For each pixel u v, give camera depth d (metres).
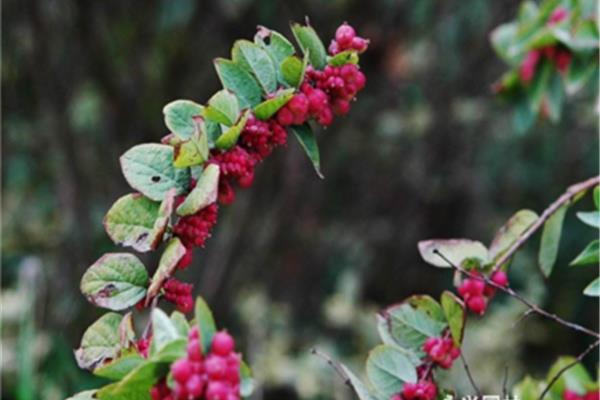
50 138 3.21
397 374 0.93
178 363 0.67
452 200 3.82
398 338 0.98
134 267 0.83
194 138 0.79
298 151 3.27
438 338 0.98
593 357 3.44
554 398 1.14
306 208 3.54
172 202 0.78
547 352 3.48
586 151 3.73
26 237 3.37
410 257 3.89
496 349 2.74
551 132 3.68
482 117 3.48
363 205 3.81
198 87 3.24
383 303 3.89
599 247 1.03
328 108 0.88
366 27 3.17
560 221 1.10
